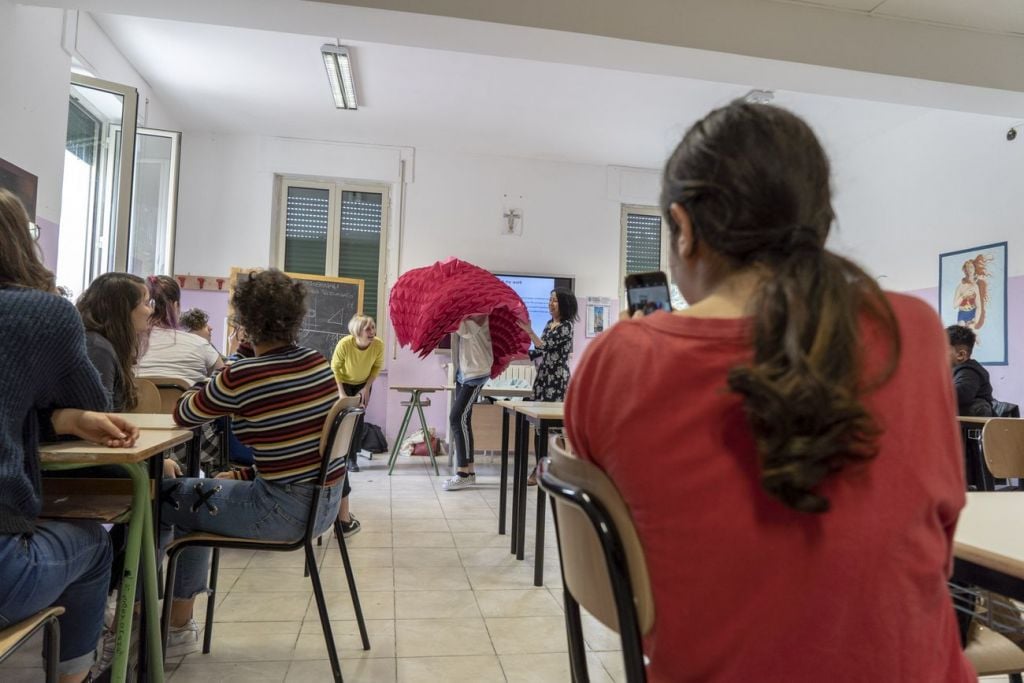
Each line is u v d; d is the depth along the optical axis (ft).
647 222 23.24
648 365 1.87
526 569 8.91
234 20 10.36
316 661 6.05
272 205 20.65
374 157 21.09
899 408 1.77
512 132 19.79
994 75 12.19
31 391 3.60
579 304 22.13
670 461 1.81
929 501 1.79
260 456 5.48
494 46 11.14
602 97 17.08
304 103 18.16
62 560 3.69
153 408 7.23
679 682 1.83
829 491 1.73
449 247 21.50
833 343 1.64
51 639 3.61
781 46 11.37
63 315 3.78
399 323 12.39
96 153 12.83
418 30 10.62
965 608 2.98
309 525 5.45
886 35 11.78
